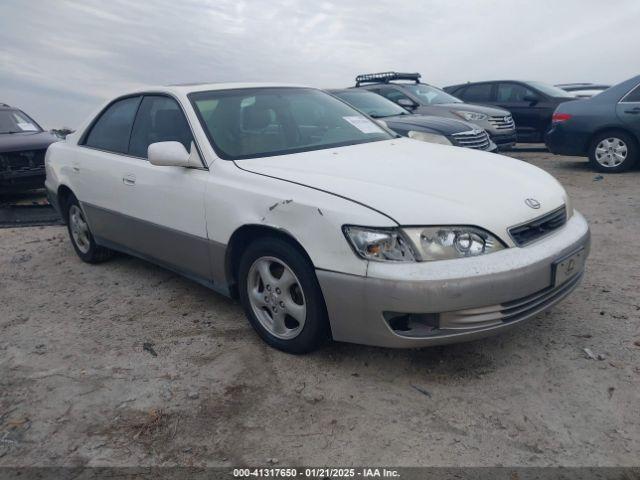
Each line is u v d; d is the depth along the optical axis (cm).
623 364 305
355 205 288
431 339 278
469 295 271
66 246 608
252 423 275
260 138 389
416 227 276
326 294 294
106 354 352
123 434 273
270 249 322
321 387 300
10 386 322
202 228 365
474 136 770
